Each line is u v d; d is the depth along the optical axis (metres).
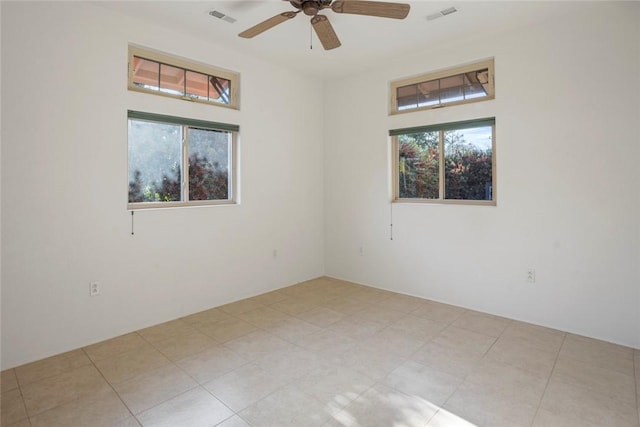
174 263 3.49
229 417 1.98
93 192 2.95
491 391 2.22
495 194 3.66
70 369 2.52
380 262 4.52
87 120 2.90
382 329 3.21
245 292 4.14
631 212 2.86
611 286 2.96
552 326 3.25
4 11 2.51
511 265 3.47
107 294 3.04
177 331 3.19
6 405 2.10
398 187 4.44
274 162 4.42
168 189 3.54
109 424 1.93
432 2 2.89
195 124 3.64
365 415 1.99
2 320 2.53
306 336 3.07
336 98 4.91
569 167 3.12
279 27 3.32
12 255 2.57
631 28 2.82
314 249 5.02
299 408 2.06
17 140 2.57
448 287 3.92
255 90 4.16
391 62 4.25
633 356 2.69
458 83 3.83
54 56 2.73
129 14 3.09
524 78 3.34
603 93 2.95
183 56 3.49
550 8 2.99
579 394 2.18
